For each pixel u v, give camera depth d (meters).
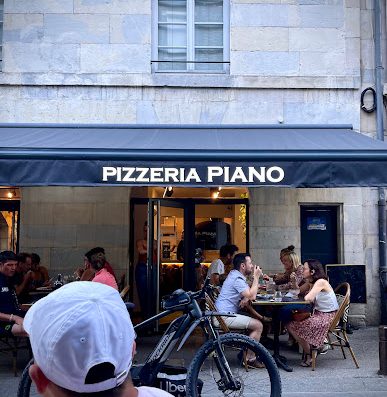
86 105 9.89
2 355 8.23
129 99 9.91
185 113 9.94
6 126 9.75
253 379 5.56
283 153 6.95
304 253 10.29
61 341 1.40
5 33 9.90
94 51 9.93
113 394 1.49
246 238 10.48
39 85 9.85
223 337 5.28
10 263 6.72
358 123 10.05
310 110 10.02
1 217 10.45
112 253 10.05
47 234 10.04
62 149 6.91
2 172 6.82
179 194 10.67
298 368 7.20
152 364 5.13
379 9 10.26
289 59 10.05
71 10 9.95
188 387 5.00
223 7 10.23
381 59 10.21
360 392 6.02
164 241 10.16
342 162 6.94
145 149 6.96
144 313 9.72
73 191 10.09
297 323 7.14
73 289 1.52
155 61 10.08
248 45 10.03
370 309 10.00
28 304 7.46
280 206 10.11
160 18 10.25
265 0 10.08
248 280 8.82
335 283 9.57
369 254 10.09
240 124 9.95
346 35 10.11
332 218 10.34
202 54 10.23
